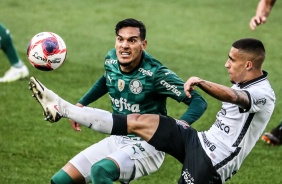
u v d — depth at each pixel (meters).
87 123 17.92
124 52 19.06
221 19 48.97
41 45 18.81
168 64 38.47
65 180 19.42
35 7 50.91
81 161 19.59
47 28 45.47
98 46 41.50
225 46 42.66
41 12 49.56
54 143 26.84
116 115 18.27
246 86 18.14
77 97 32.41
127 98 19.66
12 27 45.47
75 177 19.50
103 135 27.94
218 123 18.45
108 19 48.12
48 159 25.30
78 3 52.41
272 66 38.84
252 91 17.39
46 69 19.08
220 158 18.12
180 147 18.58
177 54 40.56
